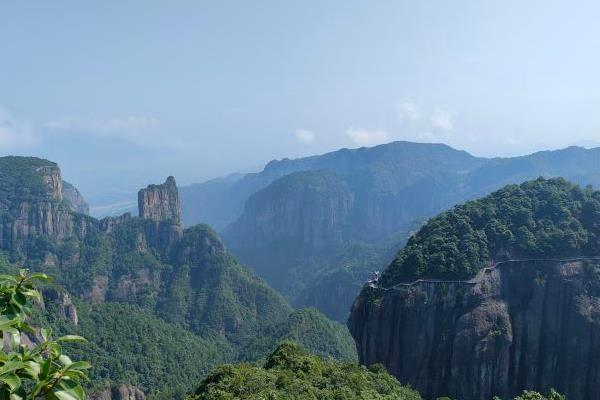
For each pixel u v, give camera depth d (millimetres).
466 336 106625
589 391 106438
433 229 122688
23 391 9719
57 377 10305
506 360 106812
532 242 115750
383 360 112375
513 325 110188
